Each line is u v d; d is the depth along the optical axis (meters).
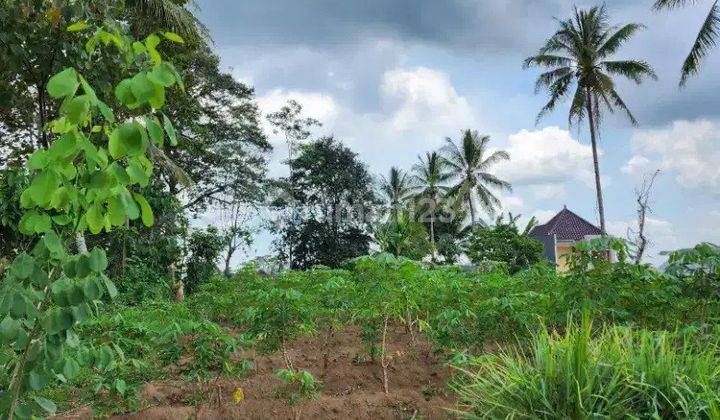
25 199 2.54
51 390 5.27
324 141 36.38
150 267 15.70
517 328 5.21
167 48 15.45
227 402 4.99
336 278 6.59
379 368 6.00
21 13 8.30
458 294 6.68
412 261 5.21
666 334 3.60
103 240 14.92
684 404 2.81
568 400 2.94
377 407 4.80
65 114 2.44
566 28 31.53
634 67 29.78
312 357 6.66
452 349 5.27
